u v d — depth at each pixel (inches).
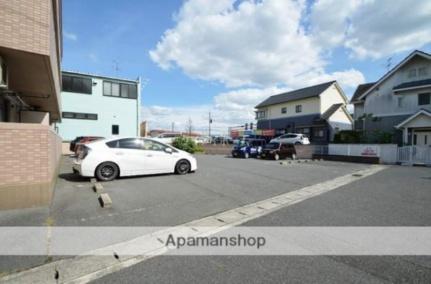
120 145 328.8
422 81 734.5
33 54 217.0
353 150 719.7
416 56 755.4
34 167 189.0
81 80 775.7
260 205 221.8
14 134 181.0
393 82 812.6
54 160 260.8
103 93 807.1
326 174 416.2
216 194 255.3
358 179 366.3
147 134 1444.4
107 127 812.6
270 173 410.3
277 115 1339.8
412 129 726.5
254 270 114.7
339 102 1176.8
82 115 775.7
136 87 862.5
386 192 274.8
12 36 202.1
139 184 293.0
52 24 252.1
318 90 1162.0
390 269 115.4
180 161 371.9
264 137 1320.1
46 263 118.5
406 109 772.6
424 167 557.0
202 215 191.6
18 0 204.4
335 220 181.2
